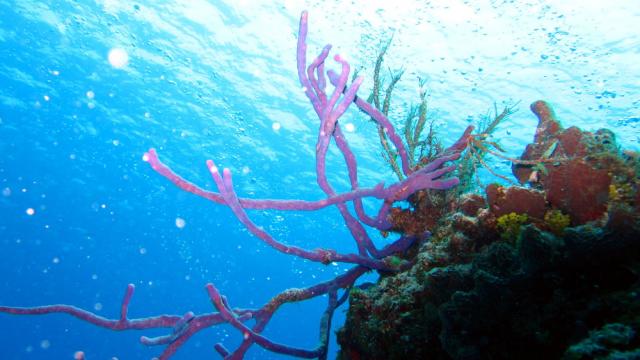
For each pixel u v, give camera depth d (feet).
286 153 76.69
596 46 36.14
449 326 7.52
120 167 91.81
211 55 55.31
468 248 9.63
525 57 39.81
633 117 42.88
